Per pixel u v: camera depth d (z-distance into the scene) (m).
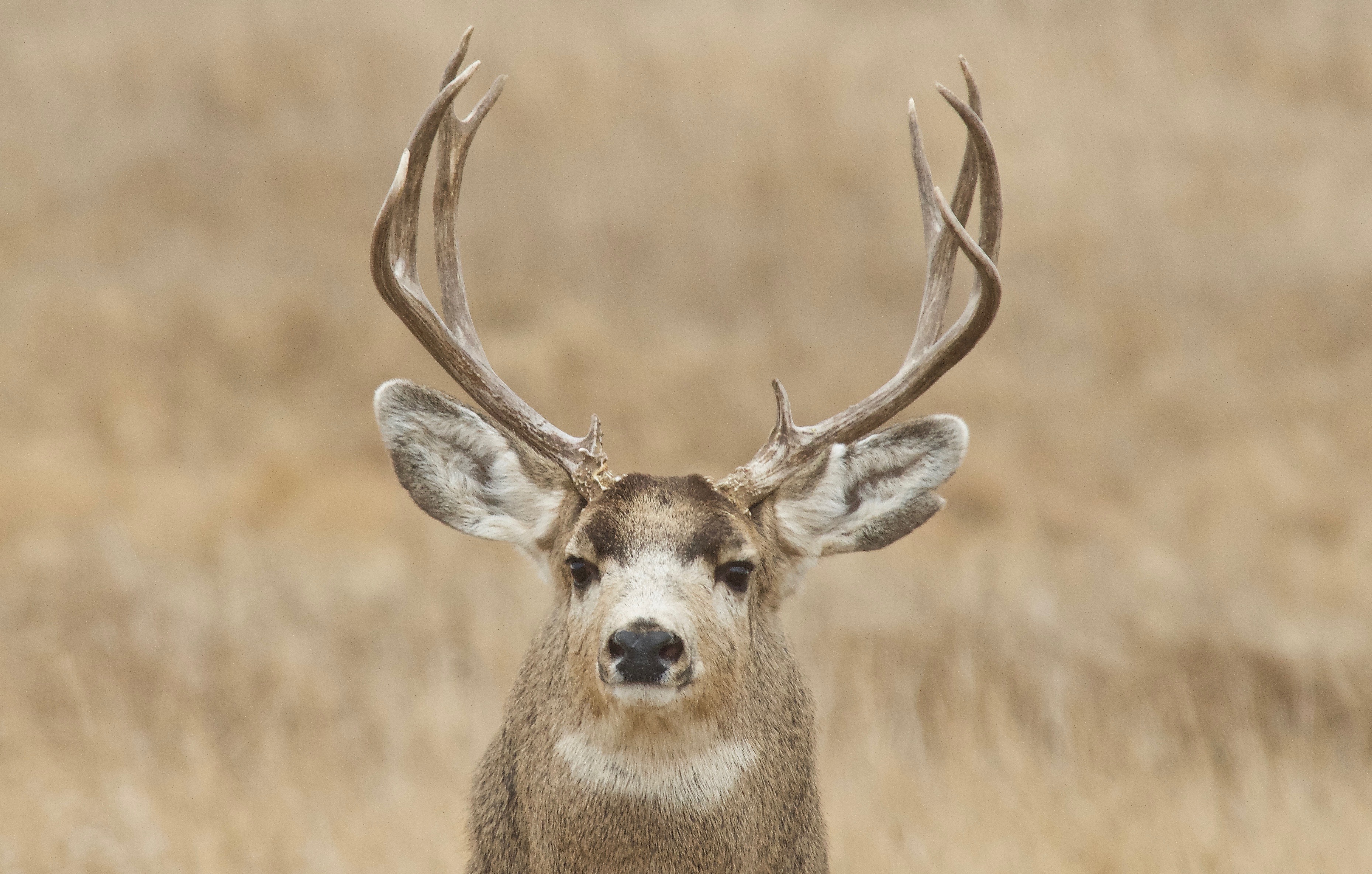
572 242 100.94
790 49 125.25
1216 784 34.41
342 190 106.62
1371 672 40.88
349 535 57.56
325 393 83.06
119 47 122.19
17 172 105.81
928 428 21.86
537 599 47.94
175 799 33.84
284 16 126.06
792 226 104.12
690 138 113.06
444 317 22.88
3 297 89.12
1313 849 30.39
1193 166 112.19
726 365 85.75
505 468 21.58
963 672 40.12
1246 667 41.28
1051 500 69.19
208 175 107.00
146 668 41.66
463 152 23.42
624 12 132.00
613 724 19.17
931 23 132.12
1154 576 51.59
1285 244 102.25
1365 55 129.62
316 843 31.66
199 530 56.91
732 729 19.72
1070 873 29.61
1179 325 93.62
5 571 48.00
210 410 79.06
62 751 36.25
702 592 19.33
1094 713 38.59
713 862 19.52
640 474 20.92
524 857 20.81
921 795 33.06
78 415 77.12
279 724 39.09
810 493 21.58
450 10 129.38
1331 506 68.81
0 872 29.66
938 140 113.81
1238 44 131.00
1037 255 100.81
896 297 98.00
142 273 94.25
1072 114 117.56
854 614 44.50
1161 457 79.06
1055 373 88.94
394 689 40.72
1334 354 90.75
